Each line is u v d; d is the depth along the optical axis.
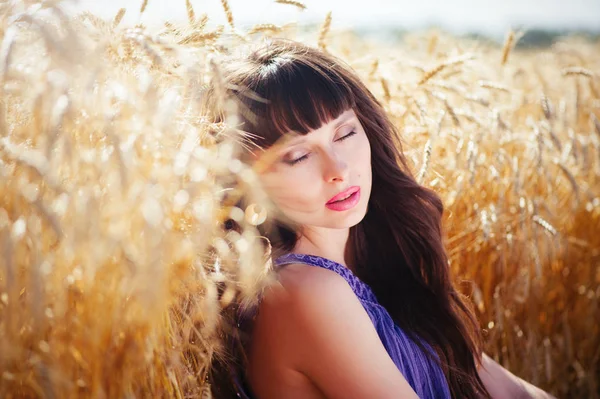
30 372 1.07
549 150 2.86
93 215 0.97
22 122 1.13
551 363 2.76
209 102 1.41
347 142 1.49
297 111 1.40
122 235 1.01
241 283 1.33
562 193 3.03
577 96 3.26
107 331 1.09
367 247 1.89
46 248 1.04
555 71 4.03
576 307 2.97
